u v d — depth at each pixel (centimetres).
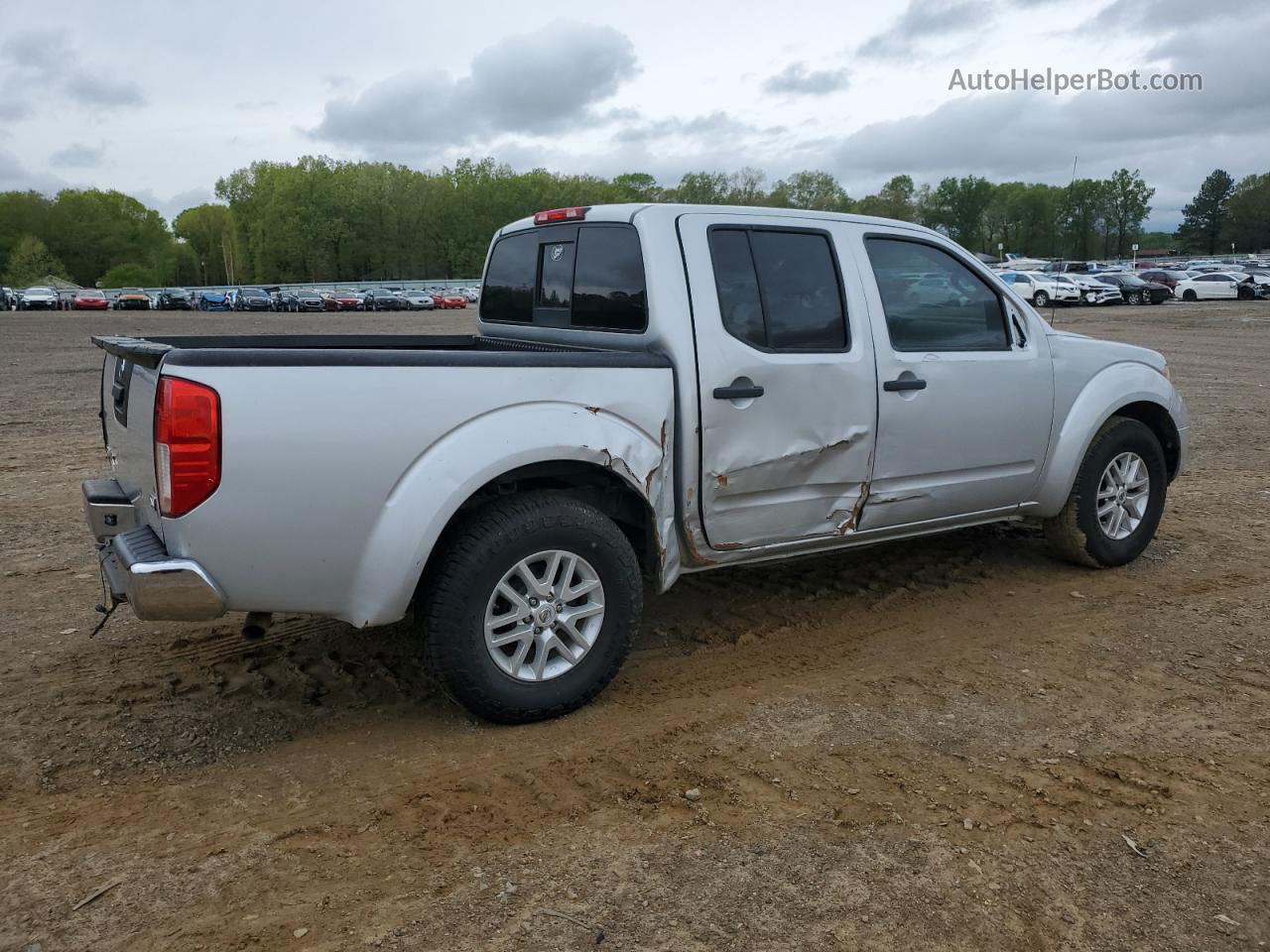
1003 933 245
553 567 354
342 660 421
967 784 316
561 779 322
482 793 314
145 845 285
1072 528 522
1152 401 538
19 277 10519
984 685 393
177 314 5278
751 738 350
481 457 333
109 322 4178
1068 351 508
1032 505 507
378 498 322
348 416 316
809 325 414
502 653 357
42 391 1510
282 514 312
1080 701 378
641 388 369
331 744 349
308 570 320
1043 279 4012
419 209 10800
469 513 353
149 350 312
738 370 391
